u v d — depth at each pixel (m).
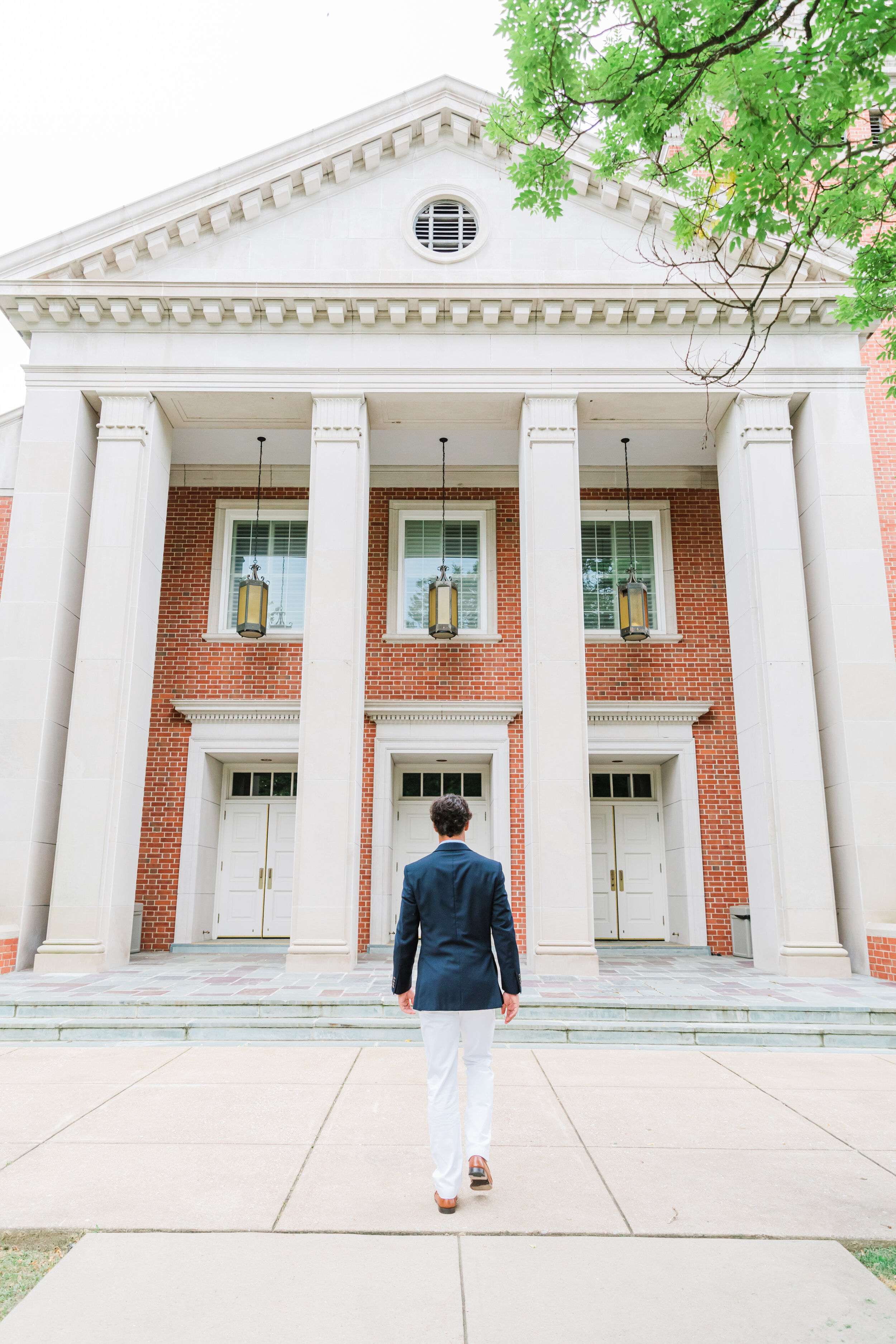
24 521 10.61
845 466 10.77
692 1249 3.21
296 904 9.52
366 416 11.03
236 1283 2.93
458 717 12.77
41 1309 2.76
